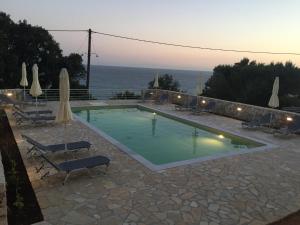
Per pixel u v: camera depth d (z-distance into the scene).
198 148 11.12
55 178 6.90
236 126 13.88
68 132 11.32
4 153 8.47
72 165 6.80
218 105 16.86
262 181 7.26
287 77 28.05
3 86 26.44
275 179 7.43
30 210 5.43
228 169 8.01
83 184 6.64
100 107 18.42
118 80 160.50
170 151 10.66
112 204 5.75
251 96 28.25
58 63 30.16
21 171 7.27
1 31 25.36
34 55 28.73
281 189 6.83
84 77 32.62
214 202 6.04
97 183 6.73
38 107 16.36
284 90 28.31
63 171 6.78
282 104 26.27
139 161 8.30
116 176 7.18
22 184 6.54
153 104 19.91
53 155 8.59
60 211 5.41
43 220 5.10
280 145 10.80
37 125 12.19
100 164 7.09
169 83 41.22
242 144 11.89
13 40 27.64
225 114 16.45
